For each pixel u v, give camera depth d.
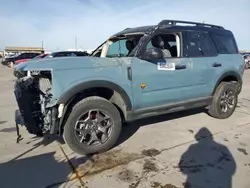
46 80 3.27
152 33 3.85
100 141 3.45
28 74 3.55
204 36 4.58
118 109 3.71
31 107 3.25
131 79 3.54
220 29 4.97
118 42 4.79
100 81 3.26
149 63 3.68
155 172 2.94
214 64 4.57
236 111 5.72
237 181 2.74
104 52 5.11
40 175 2.91
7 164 3.17
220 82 4.92
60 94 3.04
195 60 4.27
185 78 4.14
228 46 5.01
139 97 3.67
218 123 4.79
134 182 2.74
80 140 3.31
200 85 4.43
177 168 3.03
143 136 4.11
